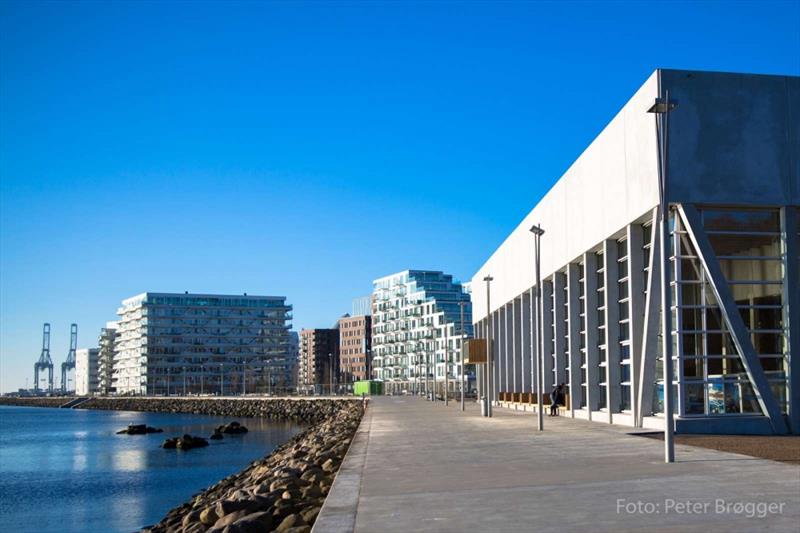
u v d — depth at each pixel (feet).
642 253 100.27
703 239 90.94
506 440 84.33
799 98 93.40
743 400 91.09
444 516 38.70
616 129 104.37
